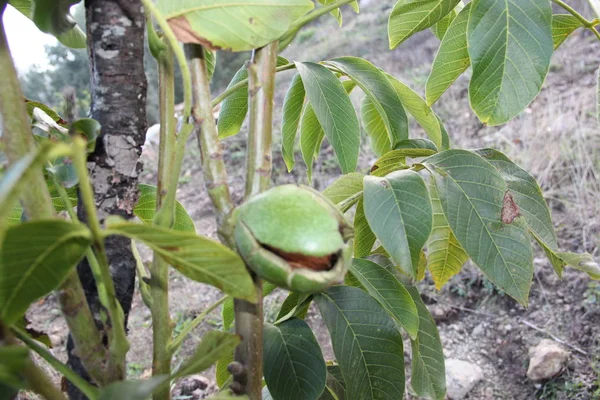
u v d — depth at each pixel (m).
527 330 0.87
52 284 0.22
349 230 0.26
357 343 0.34
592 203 1.02
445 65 0.40
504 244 0.31
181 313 1.03
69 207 0.27
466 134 1.36
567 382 0.76
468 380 0.80
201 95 0.27
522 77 0.31
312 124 0.44
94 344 0.24
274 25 0.26
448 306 0.94
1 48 0.23
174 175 0.25
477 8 0.31
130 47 0.29
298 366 0.32
